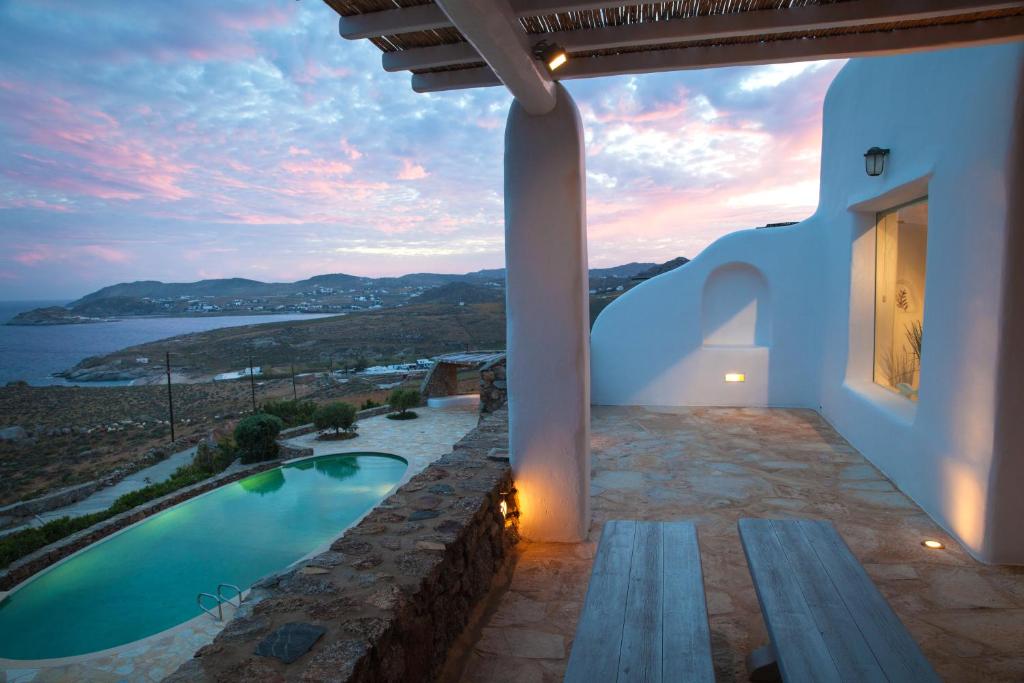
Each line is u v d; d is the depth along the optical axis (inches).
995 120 129.4
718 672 96.3
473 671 99.3
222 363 2662.4
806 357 311.6
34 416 1299.2
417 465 458.9
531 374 148.2
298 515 374.0
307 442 534.3
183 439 712.4
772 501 180.7
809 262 306.0
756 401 320.8
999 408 130.3
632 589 83.2
